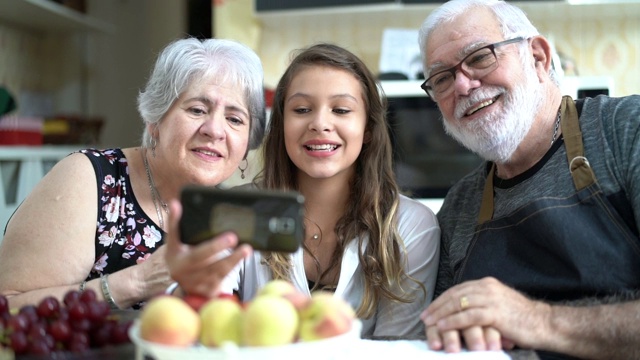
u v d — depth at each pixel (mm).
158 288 1010
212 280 667
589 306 888
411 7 2299
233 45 1236
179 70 1158
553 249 1003
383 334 1148
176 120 1166
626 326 841
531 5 2260
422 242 1210
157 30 3113
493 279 879
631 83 2438
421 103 2098
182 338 566
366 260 1171
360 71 1221
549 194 1039
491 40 1130
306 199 1251
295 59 1248
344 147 1180
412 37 2324
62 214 1106
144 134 1260
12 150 2146
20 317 651
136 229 1192
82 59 3072
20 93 2766
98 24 2873
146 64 3113
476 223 1165
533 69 1148
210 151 1173
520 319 835
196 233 642
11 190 2205
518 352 801
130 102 3139
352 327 607
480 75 1132
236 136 1193
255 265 1187
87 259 1120
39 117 2736
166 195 1237
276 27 2572
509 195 1114
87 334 669
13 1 2293
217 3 2463
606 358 852
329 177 1205
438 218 1280
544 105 1130
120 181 1211
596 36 2449
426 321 849
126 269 1036
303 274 1162
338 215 1254
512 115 1112
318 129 1147
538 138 1123
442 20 1188
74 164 1185
